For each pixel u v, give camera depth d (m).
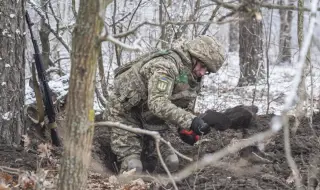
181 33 7.01
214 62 4.13
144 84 4.20
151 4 8.00
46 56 8.10
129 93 4.24
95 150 4.73
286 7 2.21
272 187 3.69
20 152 4.36
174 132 5.37
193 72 4.18
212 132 5.24
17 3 4.51
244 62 11.51
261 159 4.25
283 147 4.54
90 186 3.86
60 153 4.51
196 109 7.55
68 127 2.44
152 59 4.17
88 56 2.38
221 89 9.73
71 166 2.46
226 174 4.02
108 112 4.42
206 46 4.09
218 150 4.75
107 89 7.05
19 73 4.59
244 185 3.72
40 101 4.71
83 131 2.44
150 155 4.66
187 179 3.96
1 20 4.43
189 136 4.11
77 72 2.39
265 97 9.11
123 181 3.97
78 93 2.41
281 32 15.14
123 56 9.04
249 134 4.84
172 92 4.16
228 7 2.20
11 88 4.52
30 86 5.89
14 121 4.57
